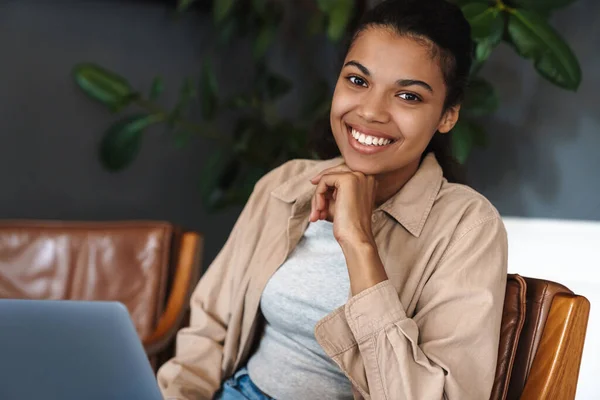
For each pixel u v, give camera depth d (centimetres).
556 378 139
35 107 343
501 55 300
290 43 376
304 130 339
